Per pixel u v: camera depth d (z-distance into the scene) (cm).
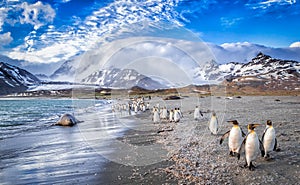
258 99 4616
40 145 1040
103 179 587
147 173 618
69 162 741
